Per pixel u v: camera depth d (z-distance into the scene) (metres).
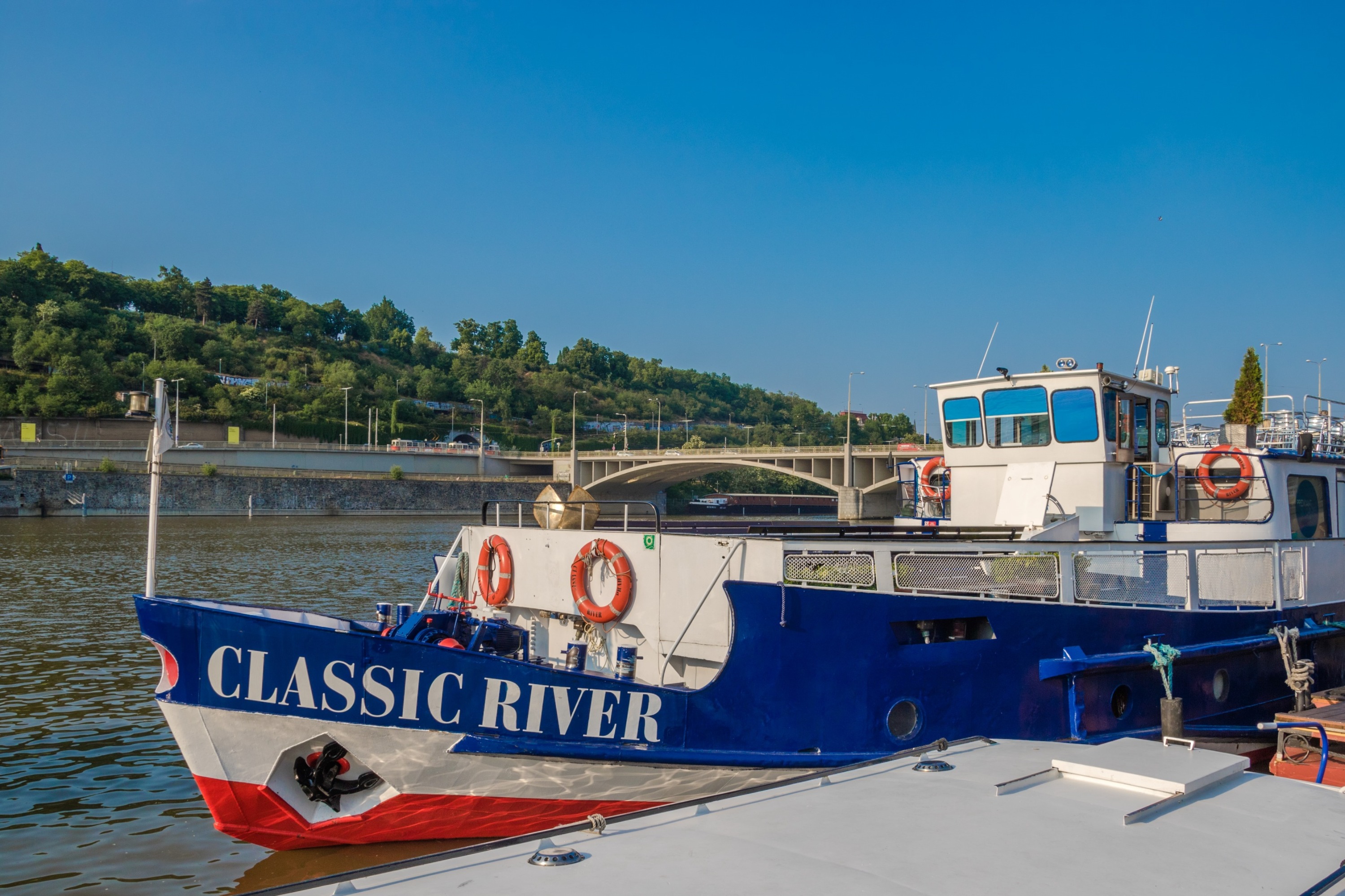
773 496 136.25
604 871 3.81
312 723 6.64
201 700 6.52
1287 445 14.81
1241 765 5.36
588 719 7.16
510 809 7.13
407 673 6.78
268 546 50.81
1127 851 4.15
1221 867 4.02
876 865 3.92
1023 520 10.84
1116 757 5.47
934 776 5.31
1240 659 10.42
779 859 3.98
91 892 7.91
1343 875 4.02
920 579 8.21
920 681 8.05
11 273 134.00
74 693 15.72
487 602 9.70
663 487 117.56
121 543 50.88
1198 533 11.09
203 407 119.75
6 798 10.46
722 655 7.86
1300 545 11.26
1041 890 3.72
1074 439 11.23
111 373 115.12
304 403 135.00
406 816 7.02
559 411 186.25
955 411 12.26
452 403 172.38
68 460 88.31
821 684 7.71
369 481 102.12
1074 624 8.80
